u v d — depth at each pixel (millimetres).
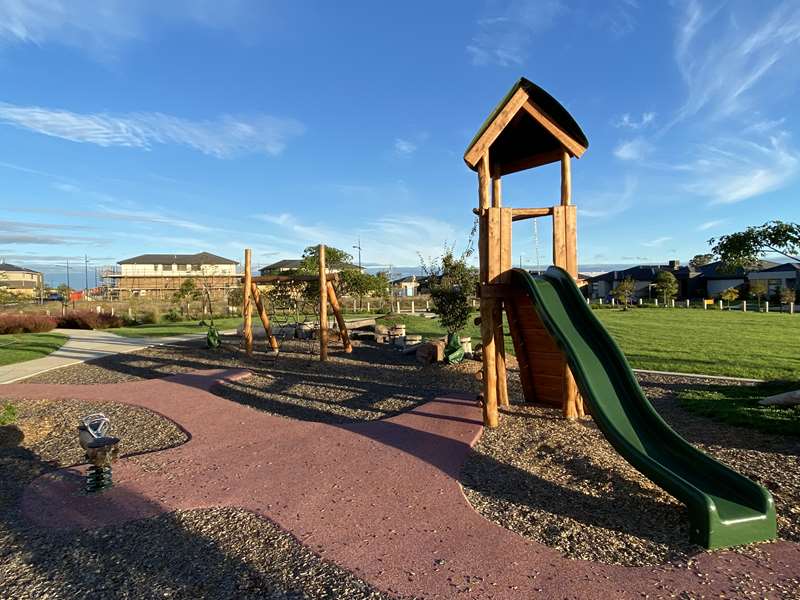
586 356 5168
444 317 11414
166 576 3068
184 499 4215
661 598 2746
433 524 3699
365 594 2834
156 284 67625
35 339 18609
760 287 39688
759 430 5957
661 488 4145
